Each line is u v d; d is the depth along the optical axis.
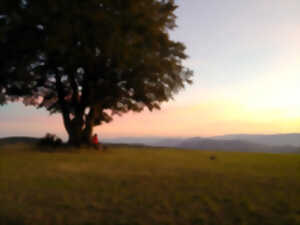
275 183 6.93
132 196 5.45
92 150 17.41
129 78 16.44
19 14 13.07
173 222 4.02
